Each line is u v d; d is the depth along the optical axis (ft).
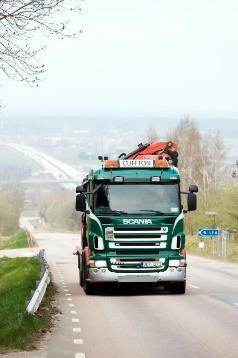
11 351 86.79
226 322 115.65
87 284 167.22
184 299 155.33
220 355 84.84
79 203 164.86
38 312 124.77
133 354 85.56
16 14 103.45
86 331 105.40
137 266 162.20
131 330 106.73
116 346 91.56
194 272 263.08
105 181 164.14
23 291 167.73
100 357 83.41
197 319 119.65
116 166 165.17
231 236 472.03
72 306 141.59
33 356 83.41
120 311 132.36
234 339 97.60
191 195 163.84
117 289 183.01
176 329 107.76
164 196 164.55
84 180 187.11
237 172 427.74
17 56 105.81
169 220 163.12
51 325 111.34
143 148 190.90
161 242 162.71
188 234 557.33
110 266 162.30
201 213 510.99
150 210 163.22
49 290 173.68
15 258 398.83
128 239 162.40
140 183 164.55
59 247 600.80
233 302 148.15
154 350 88.48
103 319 120.06
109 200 163.53
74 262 366.43
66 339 97.19
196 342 94.89
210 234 413.59
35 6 103.45
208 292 173.06
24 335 93.15
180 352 86.99
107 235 162.50
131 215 162.71
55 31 104.83
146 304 145.18
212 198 519.60
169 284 166.81
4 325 96.84
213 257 406.82
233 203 437.99
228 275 244.22
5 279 279.49
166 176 164.96
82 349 89.04
